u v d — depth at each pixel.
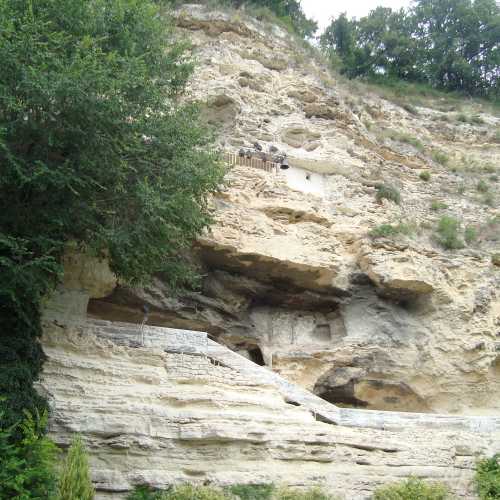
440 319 18.64
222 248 17.23
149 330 14.12
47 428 11.38
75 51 12.72
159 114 13.89
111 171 12.47
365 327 18.33
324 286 18.48
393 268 18.38
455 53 37.59
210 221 14.85
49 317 13.62
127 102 13.20
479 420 15.02
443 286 18.80
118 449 11.55
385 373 17.73
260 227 18.20
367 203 21.31
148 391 12.62
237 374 13.84
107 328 13.91
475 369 17.94
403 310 18.94
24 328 11.85
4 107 11.82
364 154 23.34
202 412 12.42
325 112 23.80
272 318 18.73
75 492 9.61
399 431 14.38
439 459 13.87
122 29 13.95
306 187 21.30
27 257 12.20
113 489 11.01
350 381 17.53
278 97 23.33
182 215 13.61
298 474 12.38
